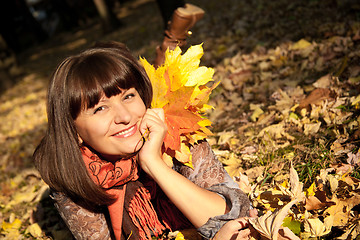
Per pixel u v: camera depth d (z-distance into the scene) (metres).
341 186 1.81
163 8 3.24
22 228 2.74
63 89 1.47
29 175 3.74
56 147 1.55
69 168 1.54
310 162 2.12
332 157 2.06
